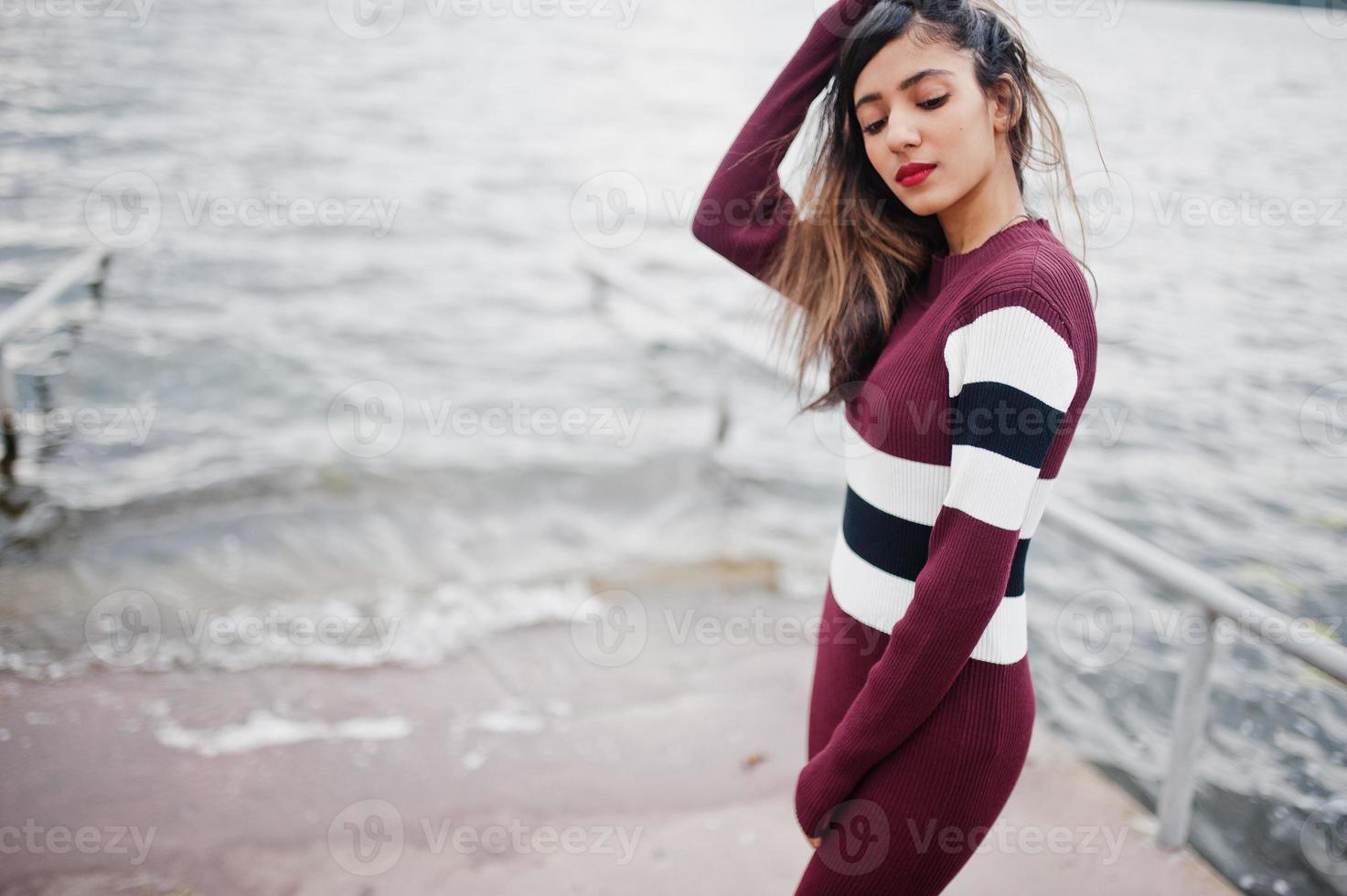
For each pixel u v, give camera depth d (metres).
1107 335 5.60
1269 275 6.70
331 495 3.80
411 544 3.47
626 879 1.86
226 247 6.83
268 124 10.72
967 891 1.83
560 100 16.20
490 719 2.41
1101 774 2.22
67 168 7.31
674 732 2.37
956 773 1.09
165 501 3.64
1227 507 4.05
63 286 3.74
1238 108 13.42
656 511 3.84
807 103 1.35
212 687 2.49
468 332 5.89
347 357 5.33
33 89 9.80
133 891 1.76
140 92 10.72
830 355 1.31
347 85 14.31
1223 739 2.72
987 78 1.07
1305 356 5.44
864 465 1.19
